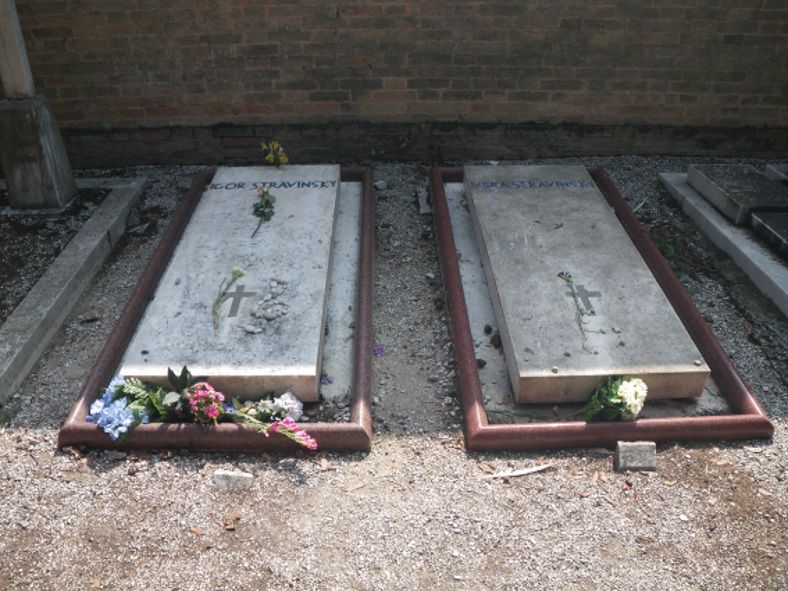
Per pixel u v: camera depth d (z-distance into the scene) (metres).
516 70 6.26
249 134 6.49
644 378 3.94
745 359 4.43
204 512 3.36
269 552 3.17
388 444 3.80
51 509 3.37
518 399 4.01
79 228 5.39
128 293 4.97
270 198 5.52
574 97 6.42
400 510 3.38
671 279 4.92
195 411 3.68
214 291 4.52
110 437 3.66
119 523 3.31
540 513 3.38
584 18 6.01
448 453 3.74
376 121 6.48
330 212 5.40
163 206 5.97
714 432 3.79
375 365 4.38
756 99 6.46
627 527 3.31
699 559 3.17
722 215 5.64
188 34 5.96
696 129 6.63
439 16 5.95
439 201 5.82
